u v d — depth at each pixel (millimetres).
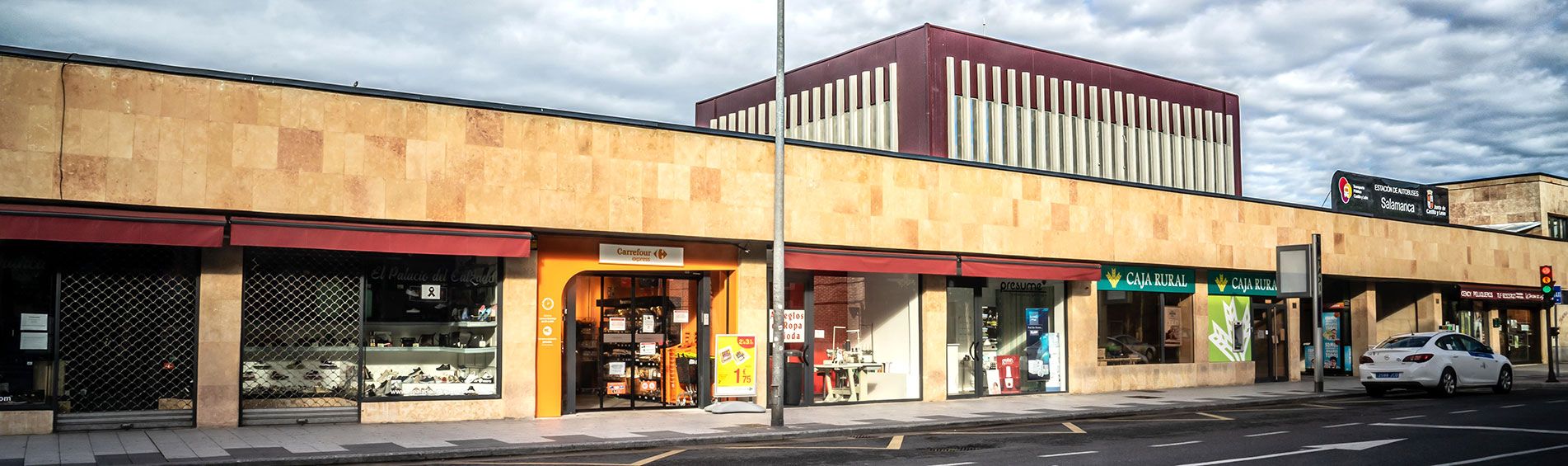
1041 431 16328
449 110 16438
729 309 19828
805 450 13836
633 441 14375
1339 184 31375
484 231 16594
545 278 17859
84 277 14703
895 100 38188
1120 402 21875
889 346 21859
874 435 16141
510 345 17391
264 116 15164
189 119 14695
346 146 15672
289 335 15961
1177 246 25969
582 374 19016
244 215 15094
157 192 14422
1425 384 23141
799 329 20641
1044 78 41156
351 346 16344
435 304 17047
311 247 15289
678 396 19641
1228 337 27969
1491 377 24469
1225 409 20797
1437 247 33094
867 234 20469
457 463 12633
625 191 17781
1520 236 37375
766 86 44156
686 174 18438
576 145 17391
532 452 13664
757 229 19188
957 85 38250
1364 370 24062
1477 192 44562
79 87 14094
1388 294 35281
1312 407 20875
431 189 16203
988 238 22250
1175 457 12719
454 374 17109
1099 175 42500
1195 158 47281
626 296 19422
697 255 19234
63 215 13750
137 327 14930
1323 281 32250
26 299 14367
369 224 16078
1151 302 26469
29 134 13766
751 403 19391
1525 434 15141
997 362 23406
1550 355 29016
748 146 19234
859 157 20547
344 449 13219
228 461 11977
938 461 12469
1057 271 23219
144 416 14883
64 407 14539
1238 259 27438
